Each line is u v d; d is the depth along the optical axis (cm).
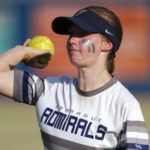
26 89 1060
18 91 1063
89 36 972
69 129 973
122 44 5494
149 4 5531
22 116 3947
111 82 979
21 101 1077
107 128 927
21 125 3466
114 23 997
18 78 1066
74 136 964
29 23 5328
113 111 938
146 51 5538
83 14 985
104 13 990
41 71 5322
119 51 5491
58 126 991
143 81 5538
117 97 952
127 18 5497
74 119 974
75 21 958
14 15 5291
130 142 901
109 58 1012
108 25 984
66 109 997
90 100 973
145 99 5025
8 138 2922
